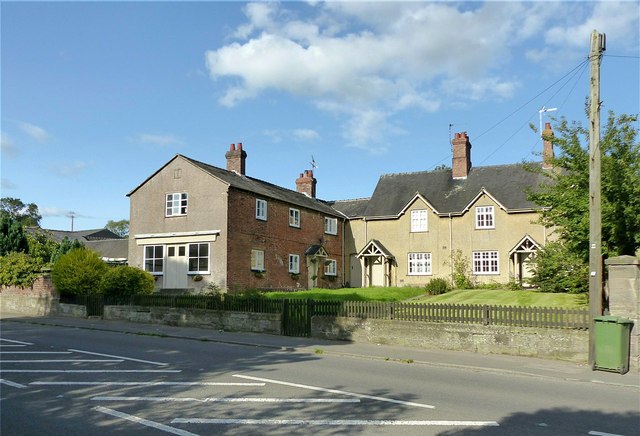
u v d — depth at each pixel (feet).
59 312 83.30
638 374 39.50
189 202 99.35
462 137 126.11
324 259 122.93
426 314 52.29
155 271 102.06
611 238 54.44
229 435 22.65
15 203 291.99
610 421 26.20
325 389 32.27
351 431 23.45
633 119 54.13
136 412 26.30
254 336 59.67
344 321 56.44
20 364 40.14
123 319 75.20
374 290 99.81
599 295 42.04
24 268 89.45
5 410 26.63
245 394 30.50
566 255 66.80
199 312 67.56
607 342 40.32
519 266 110.52
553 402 30.27
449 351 49.67
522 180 116.26
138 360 42.42
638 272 41.32
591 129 43.14
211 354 46.68
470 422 25.32
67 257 83.56
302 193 137.18
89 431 23.13
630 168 53.21
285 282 109.09
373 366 42.04
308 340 56.65
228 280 93.76
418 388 33.35
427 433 23.36
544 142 112.68
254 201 102.37
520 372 39.81
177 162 101.81
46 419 25.02
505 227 112.16
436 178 128.47
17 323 73.67
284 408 27.40
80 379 34.50
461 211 116.26
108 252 161.17
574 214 57.00
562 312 45.60
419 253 120.67
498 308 48.67
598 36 43.24
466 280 111.34
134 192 106.11
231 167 112.88
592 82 43.34
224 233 94.48
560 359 45.11
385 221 126.11
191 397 29.58
